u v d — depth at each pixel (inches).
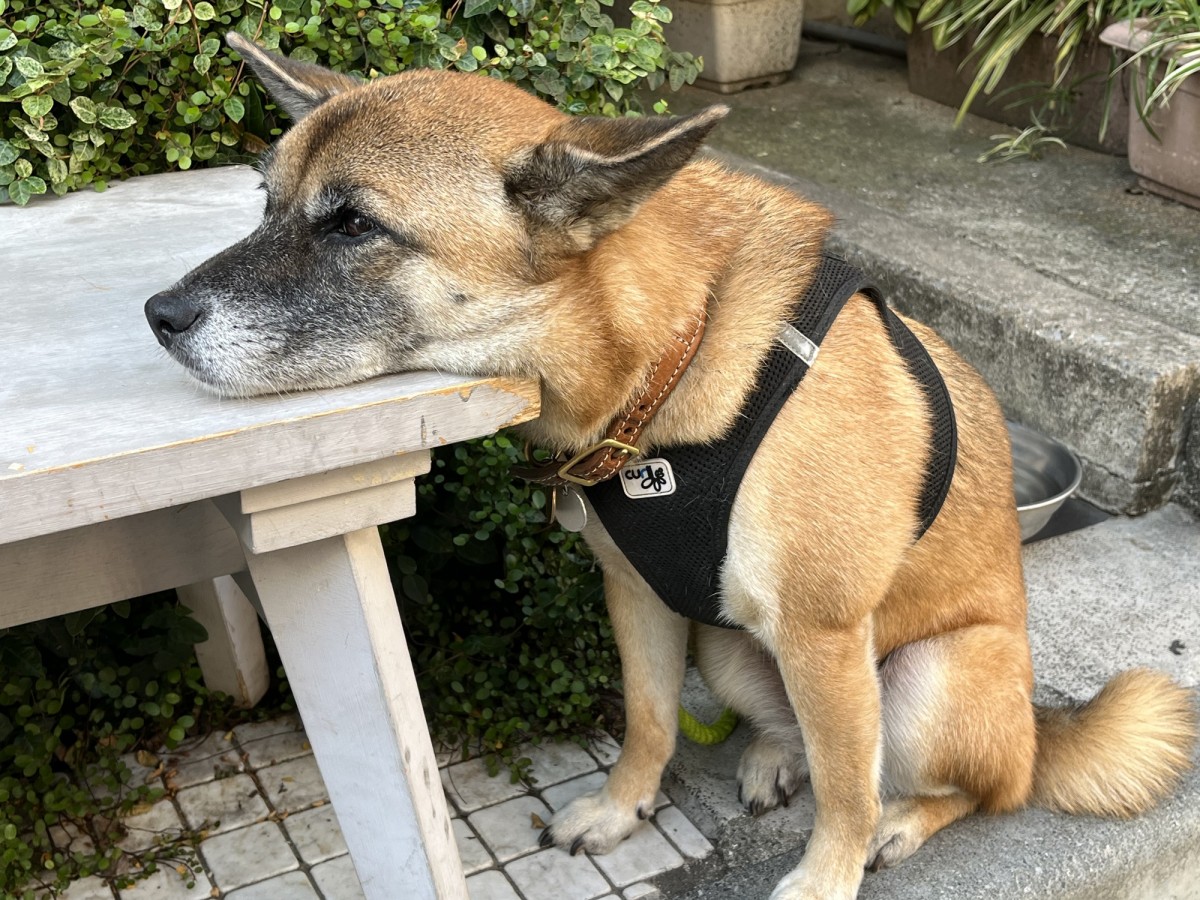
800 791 37.5
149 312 24.5
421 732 26.5
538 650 42.3
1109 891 34.7
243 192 37.3
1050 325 51.1
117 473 20.6
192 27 37.9
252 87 39.7
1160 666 42.3
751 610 30.6
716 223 30.2
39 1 37.8
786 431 28.8
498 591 43.6
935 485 31.5
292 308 25.5
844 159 70.5
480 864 34.7
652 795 35.8
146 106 38.6
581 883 34.1
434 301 26.2
